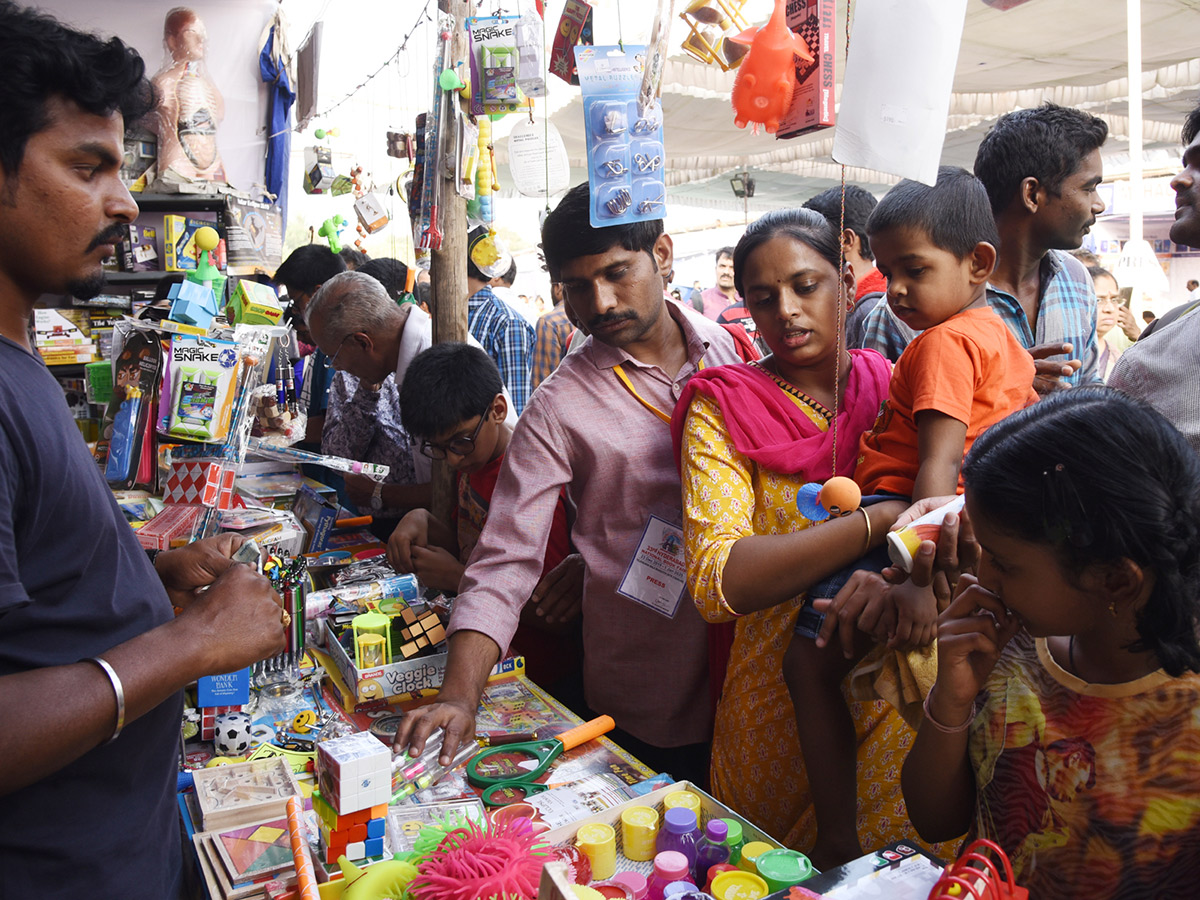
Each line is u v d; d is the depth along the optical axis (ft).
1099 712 3.25
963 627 3.35
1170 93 19.84
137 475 5.86
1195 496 2.85
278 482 10.12
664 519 5.86
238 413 5.92
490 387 7.07
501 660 6.07
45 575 2.87
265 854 3.82
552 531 7.04
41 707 2.66
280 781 4.35
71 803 2.97
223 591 3.27
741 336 6.72
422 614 5.91
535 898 3.26
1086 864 3.32
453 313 8.63
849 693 4.84
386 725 5.35
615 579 5.94
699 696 5.99
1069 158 6.61
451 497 8.64
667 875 3.55
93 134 3.00
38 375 3.00
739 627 5.35
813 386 5.14
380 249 28.58
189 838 4.16
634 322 5.76
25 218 2.90
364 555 8.52
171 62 15.23
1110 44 16.52
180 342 5.73
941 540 3.72
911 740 4.97
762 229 4.88
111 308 14.48
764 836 3.76
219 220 15.31
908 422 4.66
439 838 3.59
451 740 4.68
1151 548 2.76
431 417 6.88
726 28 5.17
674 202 38.73
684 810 3.85
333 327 9.57
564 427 5.90
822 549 4.17
